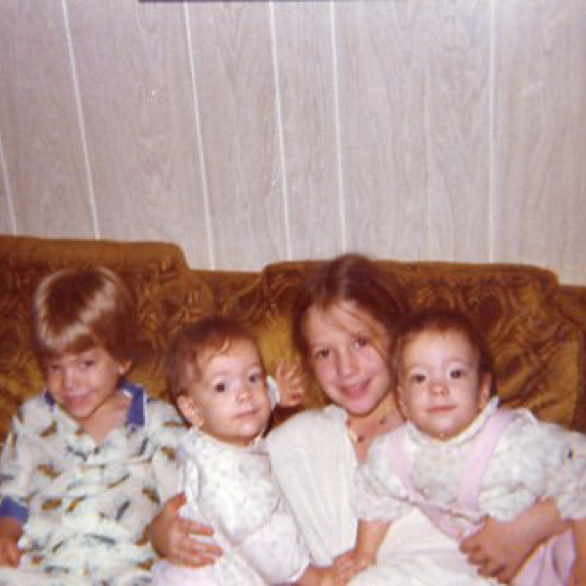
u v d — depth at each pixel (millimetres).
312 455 1367
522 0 1438
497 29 1466
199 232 1773
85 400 1453
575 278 1604
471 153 1561
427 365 1229
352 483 1343
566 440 1218
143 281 1522
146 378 1500
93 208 1818
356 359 1338
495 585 1234
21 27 1689
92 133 1745
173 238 1796
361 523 1316
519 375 1315
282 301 1456
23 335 1552
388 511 1300
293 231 1715
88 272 1475
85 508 1431
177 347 1350
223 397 1296
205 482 1292
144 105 1690
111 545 1411
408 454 1275
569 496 1203
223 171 1702
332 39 1543
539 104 1497
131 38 1641
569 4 1424
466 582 1231
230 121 1655
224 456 1302
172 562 1304
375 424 1364
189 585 1271
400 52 1521
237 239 1756
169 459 1445
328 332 1347
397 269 1422
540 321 1331
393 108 1563
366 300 1342
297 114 1615
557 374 1306
